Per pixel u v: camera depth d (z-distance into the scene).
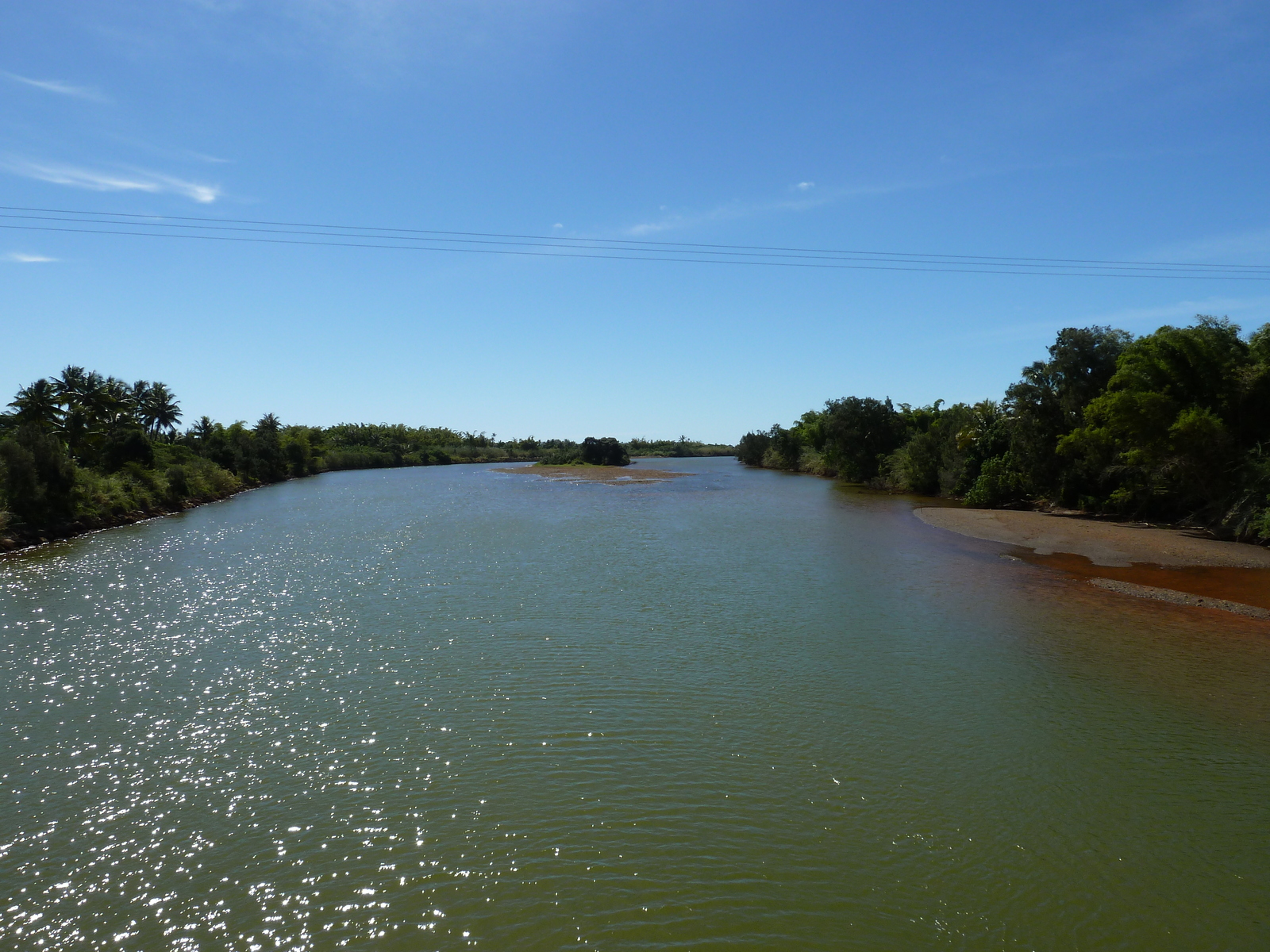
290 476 94.06
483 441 164.88
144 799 10.23
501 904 8.01
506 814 9.77
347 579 24.58
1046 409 44.91
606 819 9.66
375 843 9.13
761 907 7.98
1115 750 11.55
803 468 95.62
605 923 7.72
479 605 20.58
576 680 14.53
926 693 13.87
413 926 7.69
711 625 18.33
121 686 14.52
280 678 14.83
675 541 32.81
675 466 119.19
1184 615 19.45
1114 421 34.41
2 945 7.42
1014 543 31.95
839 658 15.83
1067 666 15.34
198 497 58.09
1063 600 21.11
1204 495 34.34
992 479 48.59
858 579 23.98
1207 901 8.11
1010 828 9.48
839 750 11.55
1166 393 33.59
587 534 35.41
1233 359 32.41
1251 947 7.43
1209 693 13.85
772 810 9.88
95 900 8.13
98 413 71.06
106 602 21.75
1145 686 14.20
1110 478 41.56
